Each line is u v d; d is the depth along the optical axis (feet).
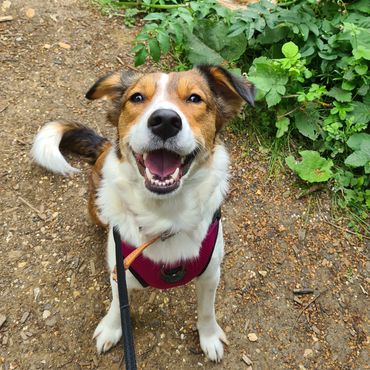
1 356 1.63
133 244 1.37
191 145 1.22
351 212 2.16
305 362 1.71
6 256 1.87
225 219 2.09
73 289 1.81
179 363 1.67
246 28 2.34
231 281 1.90
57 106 2.37
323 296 1.89
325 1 2.59
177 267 1.39
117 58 2.63
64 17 2.77
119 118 1.40
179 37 2.36
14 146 2.19
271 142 2.37
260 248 2.02
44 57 2.56
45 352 1.65
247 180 2.24
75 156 2.17
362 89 2.28
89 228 1.99
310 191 2.20
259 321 1.80
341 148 2.27
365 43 2.28
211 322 1.64
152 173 1.21
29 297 1.77
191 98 1.32
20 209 2.01
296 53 2.24
